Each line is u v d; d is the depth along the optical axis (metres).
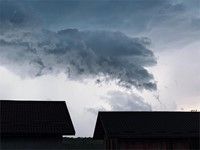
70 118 28.80
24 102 30.47
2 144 25.89
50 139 26.75
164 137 29.42
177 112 33.38
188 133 30.03
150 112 32.75
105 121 30.33
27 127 26.75
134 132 29.20
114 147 29.44
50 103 30.77
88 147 37.19
